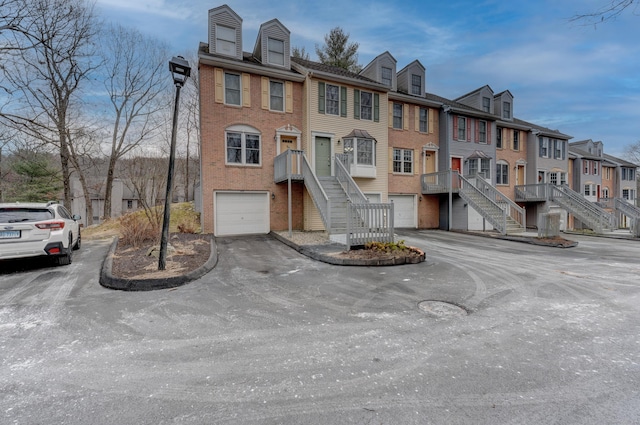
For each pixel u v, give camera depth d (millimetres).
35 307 4332
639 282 5750
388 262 7109
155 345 3156
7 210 6273
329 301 4578
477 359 2838
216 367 2713
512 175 21344
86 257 7785
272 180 13242
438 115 18406
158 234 9703
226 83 12430
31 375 2598
